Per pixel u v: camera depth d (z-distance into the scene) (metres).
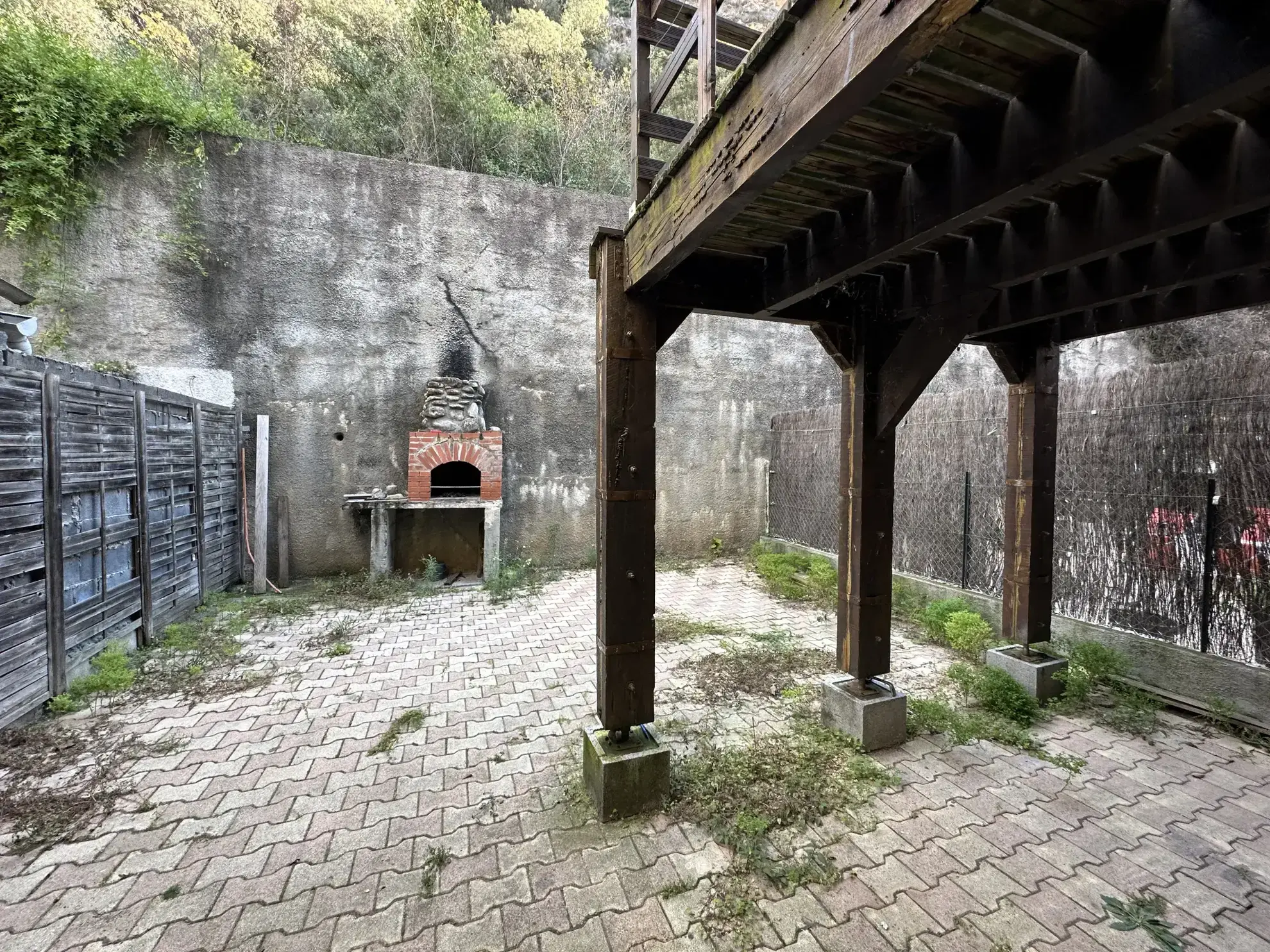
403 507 5.65
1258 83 0.81
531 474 6.43
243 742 2.66
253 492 5.50
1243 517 2.79
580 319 6.62
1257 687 2.70
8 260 4.70
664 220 1.75
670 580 6.18
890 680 3.35
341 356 5.73
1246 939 1.58
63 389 3.02
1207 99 0.86
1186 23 0.87
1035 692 2.99
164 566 4.08
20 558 2.72
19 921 1.64
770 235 2.04
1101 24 0.96
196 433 4.55
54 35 4.75
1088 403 3.51
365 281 5.79
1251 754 2.55
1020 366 3.15
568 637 4.24
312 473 5.67
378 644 4.06
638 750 2.15
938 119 1.25
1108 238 1.62
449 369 6.10
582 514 6.67
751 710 2.98
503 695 3.21
